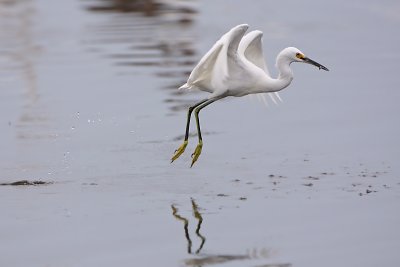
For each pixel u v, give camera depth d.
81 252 11.71
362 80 22.00
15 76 23.06
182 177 14.91
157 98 20.58
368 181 14.42
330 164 15.43
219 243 11.98
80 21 31.50
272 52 25.19
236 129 18.11
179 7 34.06
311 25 29.72
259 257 11.45
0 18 32.72
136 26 30.23
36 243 12.06
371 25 29.55
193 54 25.31
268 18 31.25
